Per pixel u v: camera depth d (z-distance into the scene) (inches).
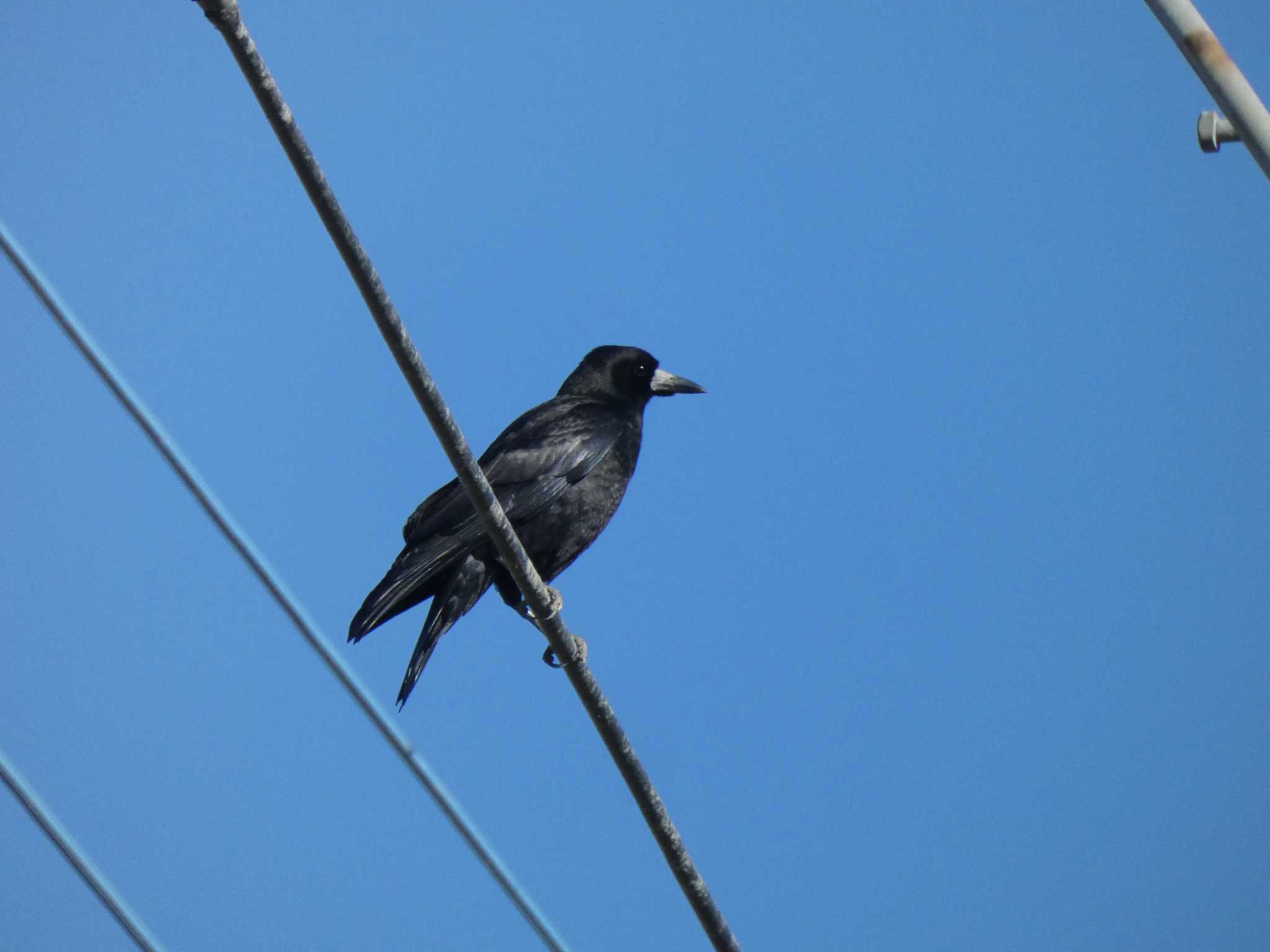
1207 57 331.9
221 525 443.2
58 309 414.6
